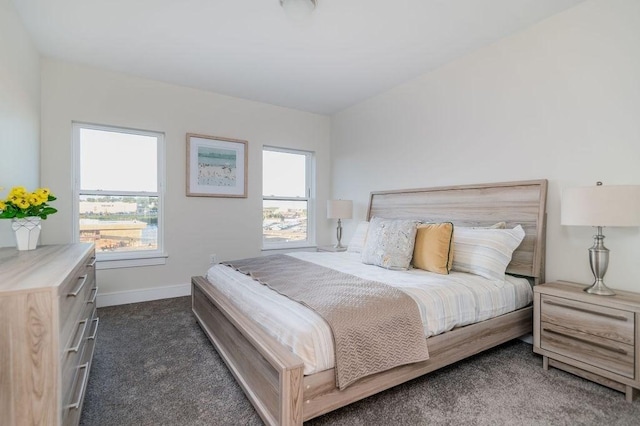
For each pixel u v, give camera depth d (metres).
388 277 2.13
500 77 2.59
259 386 1.46
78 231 3.16
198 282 2.65
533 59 2.38
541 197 2.29
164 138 3.54
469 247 2.33
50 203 2.97
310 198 4.69
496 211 2.56
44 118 2.93
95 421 1.48
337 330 1.39
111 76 3.23
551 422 1.48
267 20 2.35
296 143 4.45
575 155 2.16
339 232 4.13
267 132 4.20
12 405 0.92
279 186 4.44
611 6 1.99
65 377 1.08
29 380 0.93
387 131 3.73
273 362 1.29
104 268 3.24
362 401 1.63
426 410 1.56
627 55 1.93
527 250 2.33
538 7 2.17
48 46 2.73
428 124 3.22
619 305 1.67
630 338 1.63
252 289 1.94
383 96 3.78
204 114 3.75
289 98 4.00
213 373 1.92
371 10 2.21
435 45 2.69
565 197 1.89
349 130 4.35
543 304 2.00
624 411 1.56
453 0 2.10
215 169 3.82
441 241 2.32
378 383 1.50
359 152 4.16
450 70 2.99
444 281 2.02
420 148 3.31
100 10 2.23
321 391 1.33
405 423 1.46
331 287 1.83
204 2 2.14
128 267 3.35
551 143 2.29
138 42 2.67
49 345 0.95
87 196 3.21
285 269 2.38
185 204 3.65
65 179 3.04
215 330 2.16
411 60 2.96
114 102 3.24
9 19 2.09
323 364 1.34
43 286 0.96
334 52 2.82
